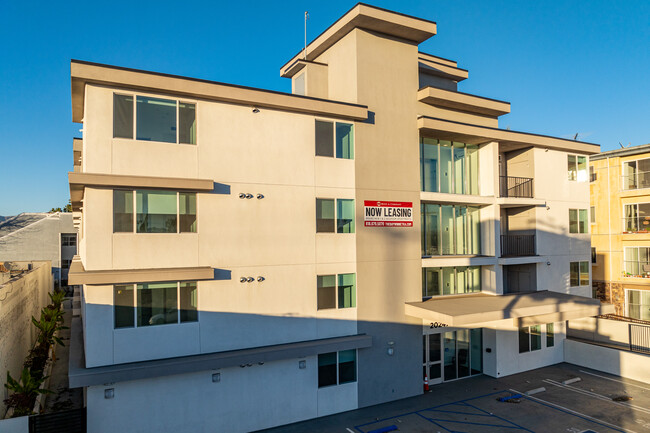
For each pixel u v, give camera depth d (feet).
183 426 42.80
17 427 37.55
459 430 46.91
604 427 47.65
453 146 66.74
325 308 51.72
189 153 44.27
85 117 40.11
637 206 99.55
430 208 63.82
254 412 46.60
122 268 40.63
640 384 61.82
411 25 56.75
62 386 57.98
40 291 91.61
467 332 66.13
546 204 73.10
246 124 47.62
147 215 42.11
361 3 52.90
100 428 39.14
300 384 49.42
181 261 43.42
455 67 73.20
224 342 45.24
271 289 48.14
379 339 55.11
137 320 41.01
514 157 75.72
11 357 52.95
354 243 54.13
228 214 46.09
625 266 100.58
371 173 55.83
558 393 58.34
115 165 40.75
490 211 66.80
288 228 49.55
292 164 50.19
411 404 54.54
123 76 40.45
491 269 66.33
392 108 58.29
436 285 63.98
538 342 70.59
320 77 60.39
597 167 106.93
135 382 40.68
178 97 44.11
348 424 48.42
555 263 74.23
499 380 63.82
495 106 67.10
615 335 73.46
